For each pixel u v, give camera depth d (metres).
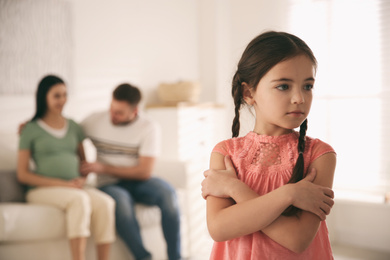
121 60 3.72
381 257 3.50
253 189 0.84
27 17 2.94
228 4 4.80
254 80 0.81
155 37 4.09
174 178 3.41
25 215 2.26
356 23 4.00
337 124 4.08
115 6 3.66
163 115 3.81
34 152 2.66
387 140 3.85
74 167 2.72
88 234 2.41
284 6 4.45
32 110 2.99
